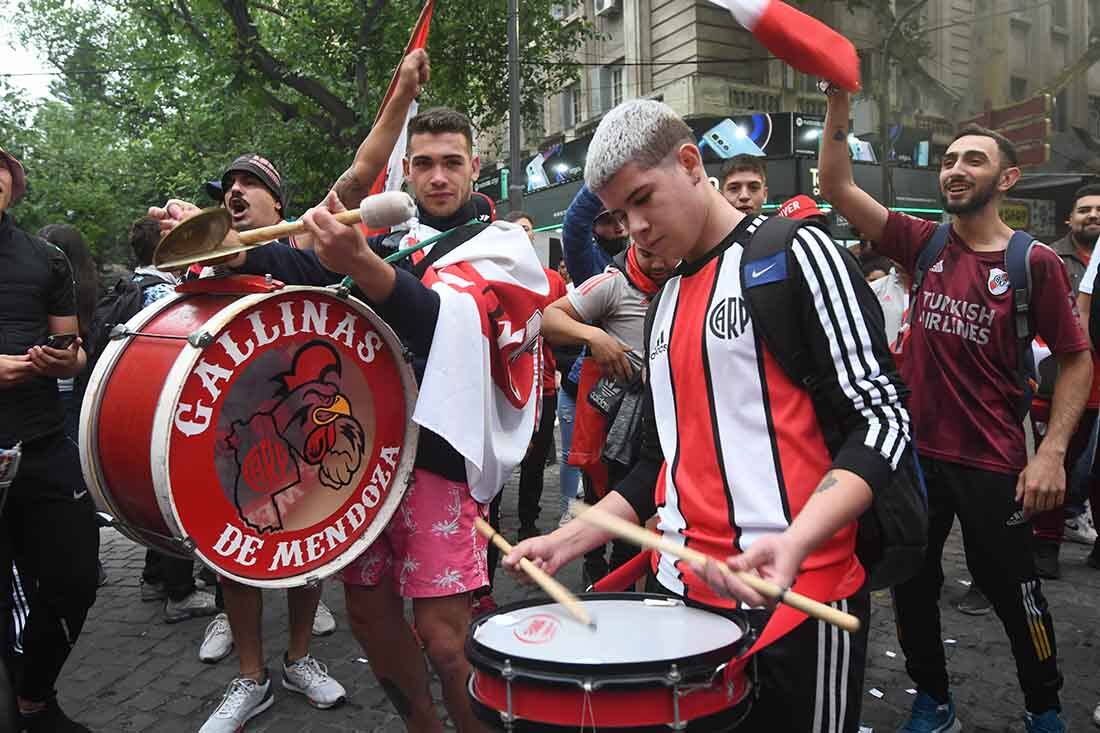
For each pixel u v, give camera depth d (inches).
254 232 69.8
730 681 52.4
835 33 61.4
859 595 58.7
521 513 194.9
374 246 94.2
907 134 617.6
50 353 99.6
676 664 48.9
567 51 713.6
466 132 95.3
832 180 99.3
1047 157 587.2
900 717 112.6
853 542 58.3
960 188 102.0
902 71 627.5
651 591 73.5
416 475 83.7
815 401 57.6
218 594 144.4
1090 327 148.2
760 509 57.9
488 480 85.2
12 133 831.7
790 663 57.1
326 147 569.0
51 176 844.0
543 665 49.9
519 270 87.7
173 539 70.4
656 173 58.5
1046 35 677.9
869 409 55.2
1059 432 97.3
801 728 57.4
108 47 824.9
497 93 625.3
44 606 105.4
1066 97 686.5
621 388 127.0
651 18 671.1
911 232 106.9
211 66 538.0
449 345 78.0
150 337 72.7
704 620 59.3
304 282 81.8
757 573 48.8
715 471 60.4
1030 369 157.5
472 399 78.7
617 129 58.6
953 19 644.1
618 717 49.0
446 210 93.9
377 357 79.4
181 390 66.8
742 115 572.1
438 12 540.1
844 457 53.5
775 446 57.9
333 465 77.1
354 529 78.3
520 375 89.5
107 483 72.6
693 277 63.4
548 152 703.1
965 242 104.4
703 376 61.2
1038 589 101.3
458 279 83.5
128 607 167.2
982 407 100.7
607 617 61.2
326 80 541.3
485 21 563.8
